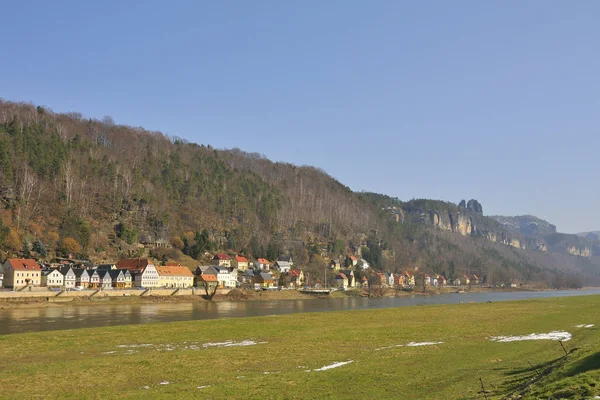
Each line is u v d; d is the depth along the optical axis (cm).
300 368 5891
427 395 4466
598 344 5875
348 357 6531
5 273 17900
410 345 7419
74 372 5753
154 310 14800
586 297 19412
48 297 16225
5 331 9638
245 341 8062
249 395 4684
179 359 6469
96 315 12900
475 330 9006
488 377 5053
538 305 14738
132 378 5472
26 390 5003
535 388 4103
